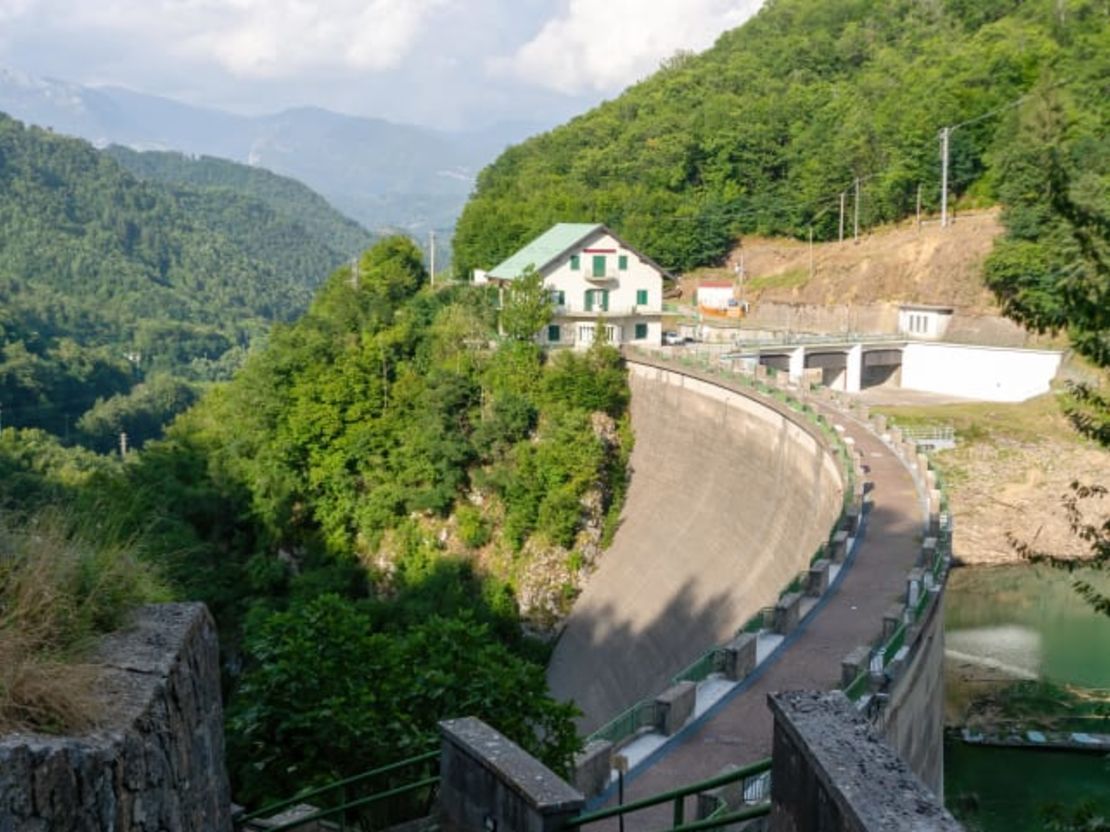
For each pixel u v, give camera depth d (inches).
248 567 2842.0
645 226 4921.3
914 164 4584.2
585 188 5546.3
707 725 1067.9
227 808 525.7
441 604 2650.1
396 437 3048.7
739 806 821.9
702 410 2861.7
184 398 6835.6
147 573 538.0
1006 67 4680.1
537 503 2851.9
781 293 4576.8
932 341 3791.8
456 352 3186.5
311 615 747.4
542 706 762.2
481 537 2901.1
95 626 467.2
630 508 2955.2
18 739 349.4
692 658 2266.2
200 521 3048.7
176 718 445.1
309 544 3038.9
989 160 4439.0
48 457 4478.3
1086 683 2070.6
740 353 3430.1
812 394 2869.1
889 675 1090.1
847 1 7396.7
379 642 753.0
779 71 6688.0
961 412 3280.0
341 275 4062.5
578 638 2694.4
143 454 3216.0
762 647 1294.3
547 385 3036.4
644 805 416.8
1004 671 2129.7
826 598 1478.8
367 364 3107.8
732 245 5098.4
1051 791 1660.9
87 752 360.2
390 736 701.3
